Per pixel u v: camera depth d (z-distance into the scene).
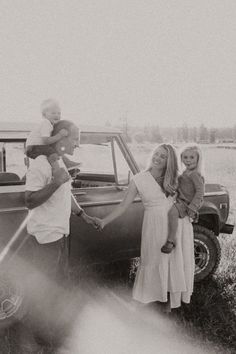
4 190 3.45
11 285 3.37
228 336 3.55
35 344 3.29
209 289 4.38
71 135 2.93
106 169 4.20
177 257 3.59
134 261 5.00
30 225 3.01
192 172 3.69
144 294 3.64
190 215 3.63
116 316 3.78
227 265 5.06
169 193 3.54
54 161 2.86
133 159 4.15
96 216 3.90
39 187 2.85
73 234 3.80
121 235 4.09
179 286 3.62
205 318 3.77
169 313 3.84
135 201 4.10
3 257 3.35
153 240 3.55
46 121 3.00
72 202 3.43
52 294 3.15
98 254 4.01
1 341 3.29
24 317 3.43
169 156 3.45
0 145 3.60
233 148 49.62
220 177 16.12
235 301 4.17
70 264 3.88
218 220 4.70
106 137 4.08
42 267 3.03
